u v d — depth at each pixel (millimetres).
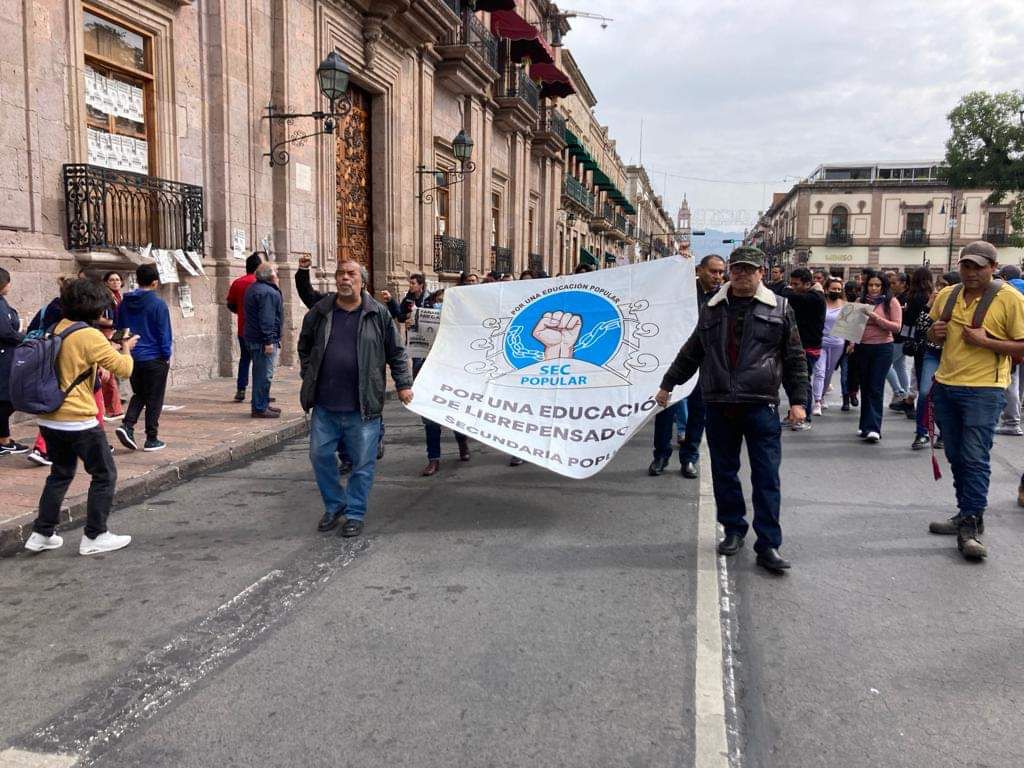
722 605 3953
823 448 7969
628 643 3492
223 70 11039
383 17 15148
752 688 3133
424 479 6527
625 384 5965
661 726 2830
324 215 13852
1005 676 3238
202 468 6746
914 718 2914
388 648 3432
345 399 4996
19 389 4340
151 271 6832
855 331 8250
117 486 5766
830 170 74188
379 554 4664
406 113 17281
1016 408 8758
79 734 2770
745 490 6266
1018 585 4258
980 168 41688
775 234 92312
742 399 4363
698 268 6723
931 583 4273
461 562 4535
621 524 5289
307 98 13203
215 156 11172
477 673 3211
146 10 9750
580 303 6359
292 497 5910
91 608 3857
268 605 3900
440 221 20094
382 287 16562
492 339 6434
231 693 3047
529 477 6609
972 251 4758
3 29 7691
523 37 23516
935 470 5152
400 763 2598
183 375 10781
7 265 7781
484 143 22391
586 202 40969
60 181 8523
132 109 9766
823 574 4402
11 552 4660
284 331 12820
